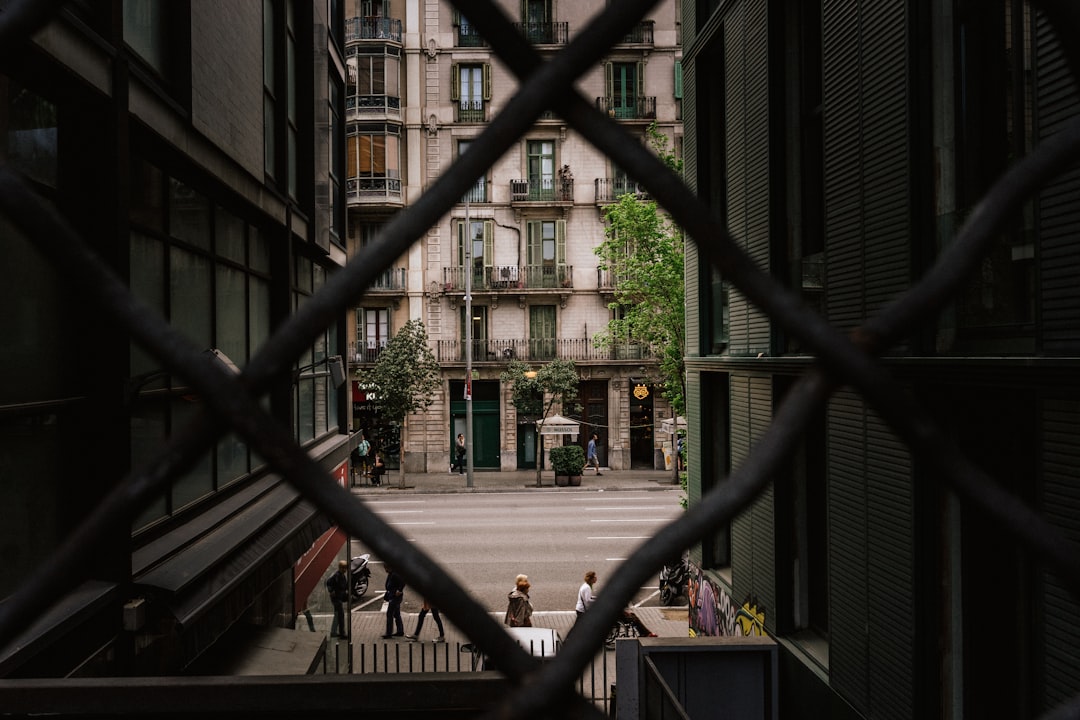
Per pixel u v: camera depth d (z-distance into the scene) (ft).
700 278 35.96
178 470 1.77
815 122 25.70
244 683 4.58
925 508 17.42
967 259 1.89
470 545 72.43
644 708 14.26
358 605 58.34
